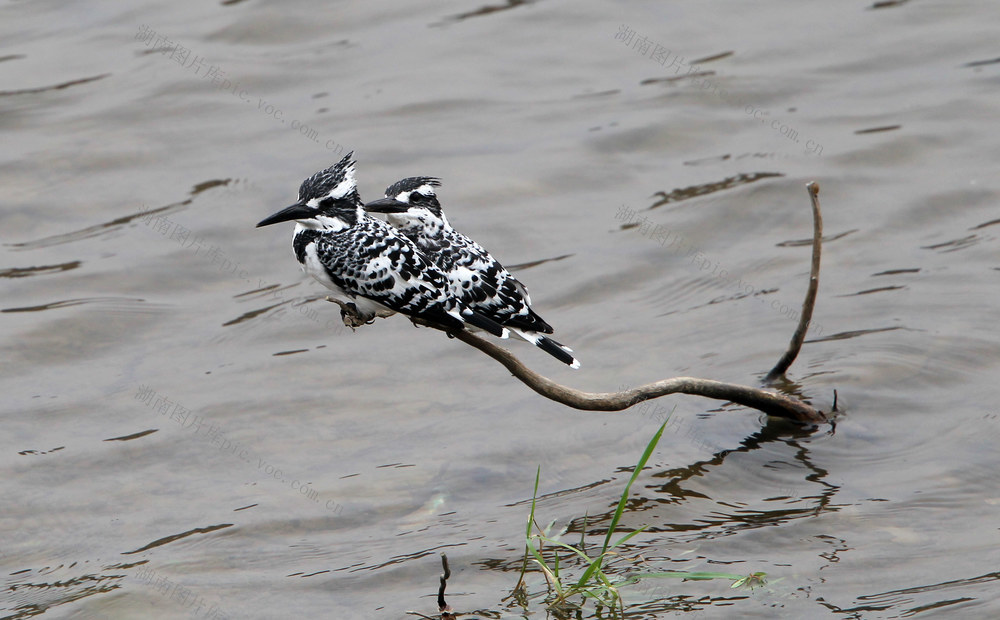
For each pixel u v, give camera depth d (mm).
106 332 16922
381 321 17406
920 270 17531
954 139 21250
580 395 11961
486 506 12750
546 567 10797
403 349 16547
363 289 11633
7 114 22578
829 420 14047
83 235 19312
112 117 22625
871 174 20391
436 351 16484
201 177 20828
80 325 17000
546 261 18422
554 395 11852
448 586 11219
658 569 11273
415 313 11555
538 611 10656
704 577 10852
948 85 23219
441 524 12430
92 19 26703
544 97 23484
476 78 24188
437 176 20641
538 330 11898
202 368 16047
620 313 17125
